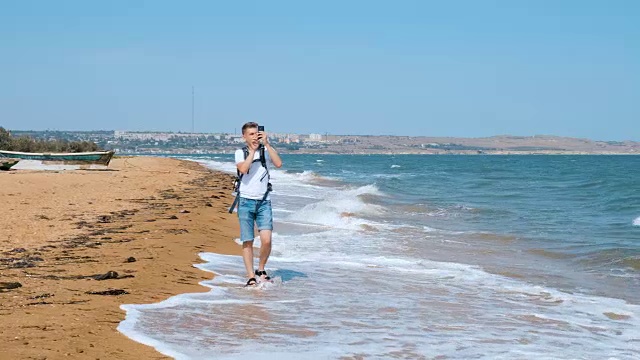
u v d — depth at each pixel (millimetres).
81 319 5703
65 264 8445
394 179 44156
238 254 10312
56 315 5789
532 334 6082
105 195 20219
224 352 5043
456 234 14477
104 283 7289
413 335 5836
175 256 9414
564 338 5984
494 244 13055
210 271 8586
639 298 8062
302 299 7211
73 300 6434
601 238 14188
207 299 6914
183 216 14570
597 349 5648
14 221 12734
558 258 11367
